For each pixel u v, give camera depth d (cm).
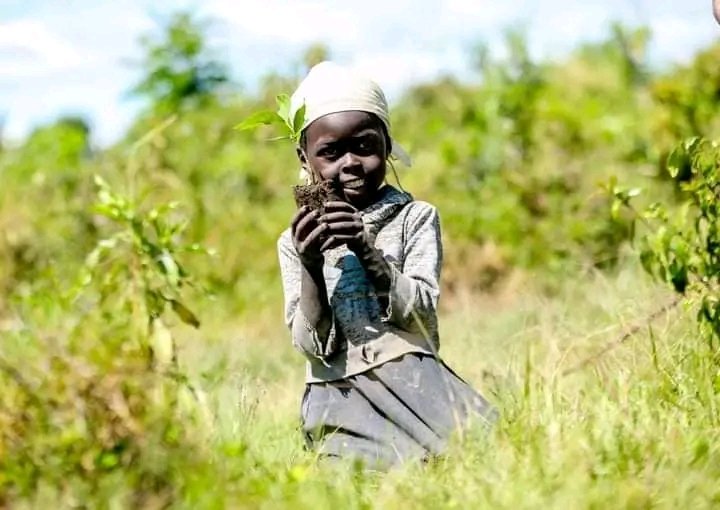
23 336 429
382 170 469
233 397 540
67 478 366
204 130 1301
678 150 525
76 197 1080
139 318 427
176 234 506
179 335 808
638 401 456
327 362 464
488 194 1059
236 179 1197
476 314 799
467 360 612
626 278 723
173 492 368
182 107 1455
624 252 824
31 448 368
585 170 1034
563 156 1070
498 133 1152
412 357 459
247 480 386
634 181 975
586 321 636
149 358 396
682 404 465
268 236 1079
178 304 475
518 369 544
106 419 371
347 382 462
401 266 470
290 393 585
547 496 373
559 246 955
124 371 375
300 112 459
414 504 378
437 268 471
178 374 396
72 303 459
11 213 1047
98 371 372
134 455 371
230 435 448
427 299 457
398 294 449
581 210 968
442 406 452
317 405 466
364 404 461
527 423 428
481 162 1125
